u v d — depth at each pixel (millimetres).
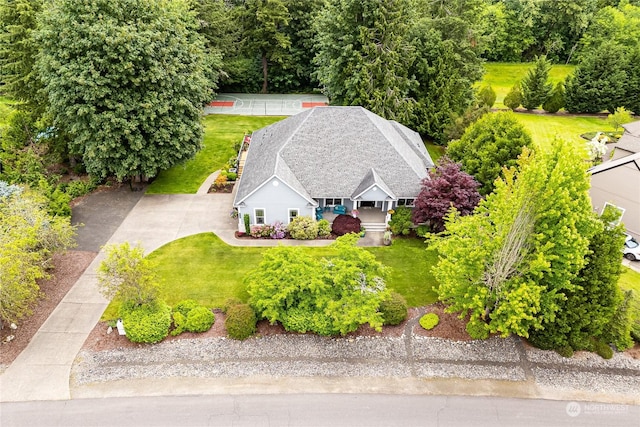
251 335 21641
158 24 30609
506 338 21938
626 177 29797
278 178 27844
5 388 18516
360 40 40750
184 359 20250
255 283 21906
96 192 34188
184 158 33750
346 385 19312
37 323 21938
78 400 18172
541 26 77062
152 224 30406
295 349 21000
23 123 35344
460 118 40406
